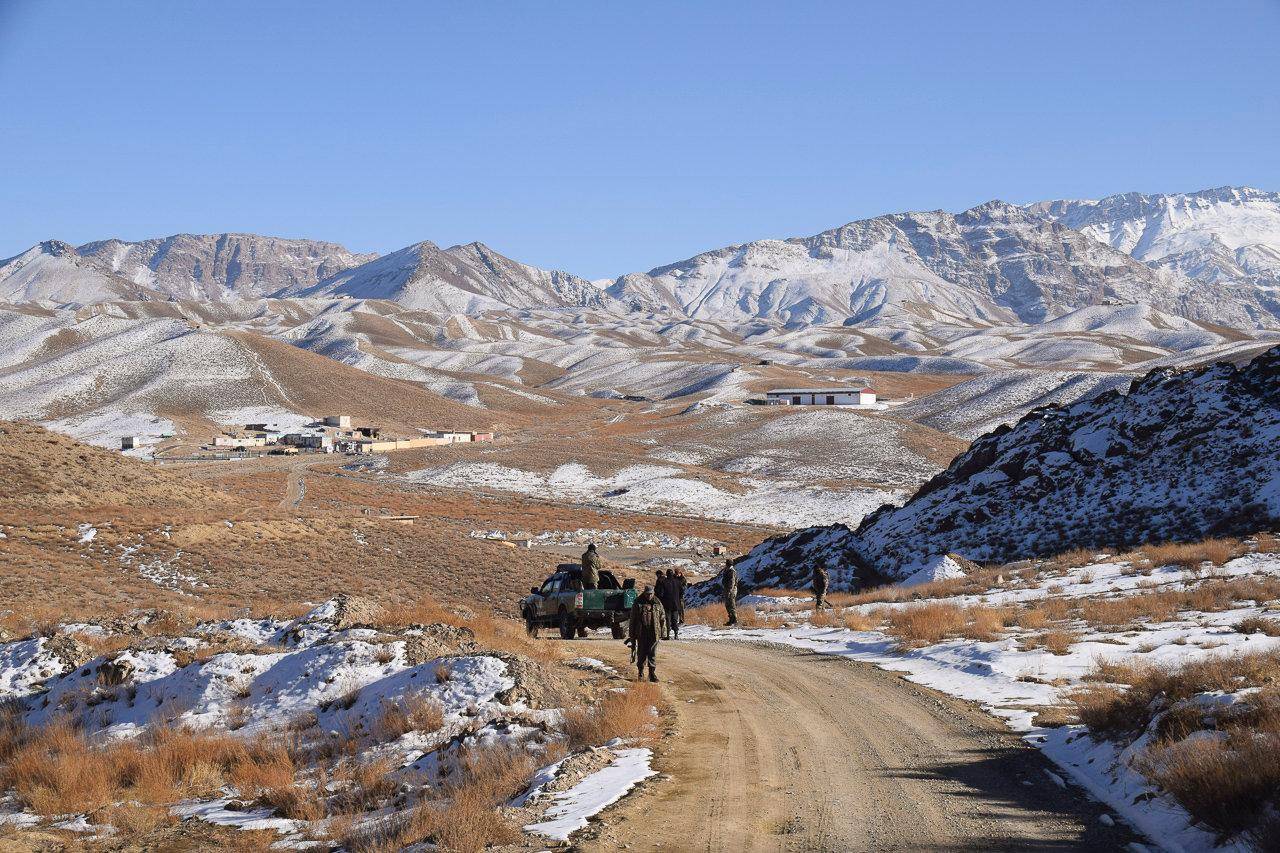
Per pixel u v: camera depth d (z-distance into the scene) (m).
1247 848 7.27
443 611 22.33
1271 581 23.05
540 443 172.50
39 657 18.05
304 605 25.88
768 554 49.25
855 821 8.85
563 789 10.18
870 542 47.53
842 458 149.50
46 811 11.11
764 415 190.62
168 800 11.50
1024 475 45.72
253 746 13.16
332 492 121.38
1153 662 15.06
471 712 13.18
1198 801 8.00
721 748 11.77
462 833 8.41
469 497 124.19
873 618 25.95
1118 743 10.51
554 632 27.41
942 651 18.50
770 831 8.59
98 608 36.53
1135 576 28.55
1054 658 16.44
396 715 13.22
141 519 56.97
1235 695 9.98
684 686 16.23
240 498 85.75
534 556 65.88
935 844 8.19
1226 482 37.66
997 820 8.79
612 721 12.53
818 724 13.09
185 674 15.71
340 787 11.40
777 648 21.72
